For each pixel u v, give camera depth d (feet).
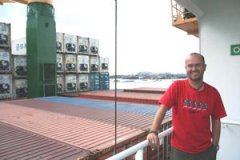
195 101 9.40
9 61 45.24
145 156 13.62
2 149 12.47
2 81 44.11
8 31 45.06
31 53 48.93
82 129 16.83
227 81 16.65
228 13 16.43
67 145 13.05
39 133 15.67
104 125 18.13
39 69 48.37
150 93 42.68
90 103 31.68
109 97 37.19
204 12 17.33
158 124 9.27
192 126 9.46
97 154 12.01
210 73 17.29
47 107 27.96
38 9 48.88
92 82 62.13
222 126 16.21
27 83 49.44
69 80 56.80
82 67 59.41
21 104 30.76
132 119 20.42
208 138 9.63
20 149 12.44
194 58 9.17
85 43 60.54
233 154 15.99
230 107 16.58
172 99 9.53
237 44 16.17
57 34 54.24
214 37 17.08
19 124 18.58
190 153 9.57
